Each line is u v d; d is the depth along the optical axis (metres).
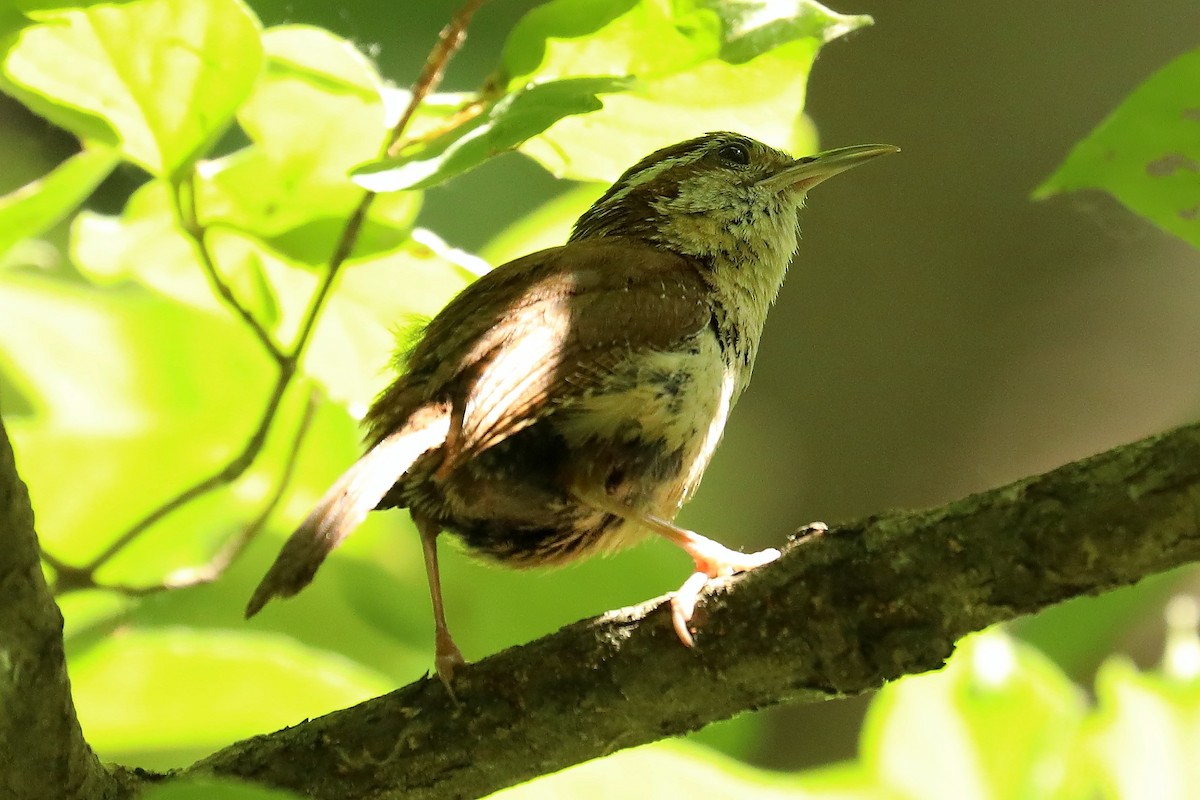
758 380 15.34
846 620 5.93
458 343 7.07
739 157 9.16
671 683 6.24
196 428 10.05
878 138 15.38
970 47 15.38
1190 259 14.95
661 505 7.58
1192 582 10.84
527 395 6.84
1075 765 8.46
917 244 15.35
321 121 7.40
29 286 10.70
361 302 8.42
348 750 6.52
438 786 6.50
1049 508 5.59
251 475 10.20
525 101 6.25
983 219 15.25
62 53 6.86
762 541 14.75
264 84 7.29
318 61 7.18
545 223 9.80
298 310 8.47
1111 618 10.16
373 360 8.64
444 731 6.47
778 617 6.05
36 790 5.91
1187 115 6.23
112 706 8.62
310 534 6.03
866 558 5.91
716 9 6.95
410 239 7.61
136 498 9.92
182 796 4.44
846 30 6.99
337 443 10.15
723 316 8.38
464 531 7.65
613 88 6.25
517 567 7.96
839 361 15.27
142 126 7.05
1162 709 8.43
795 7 7.00
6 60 6.88
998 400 14.89
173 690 8.64
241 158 7.51
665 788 8.05
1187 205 6.52
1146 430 14.49
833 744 14.09
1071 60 15.23
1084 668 10.16
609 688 6.31
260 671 8.61
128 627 8.84
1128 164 6.45
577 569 11.33
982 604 5.74
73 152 11.93
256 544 10.98
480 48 15.34
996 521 5.69
